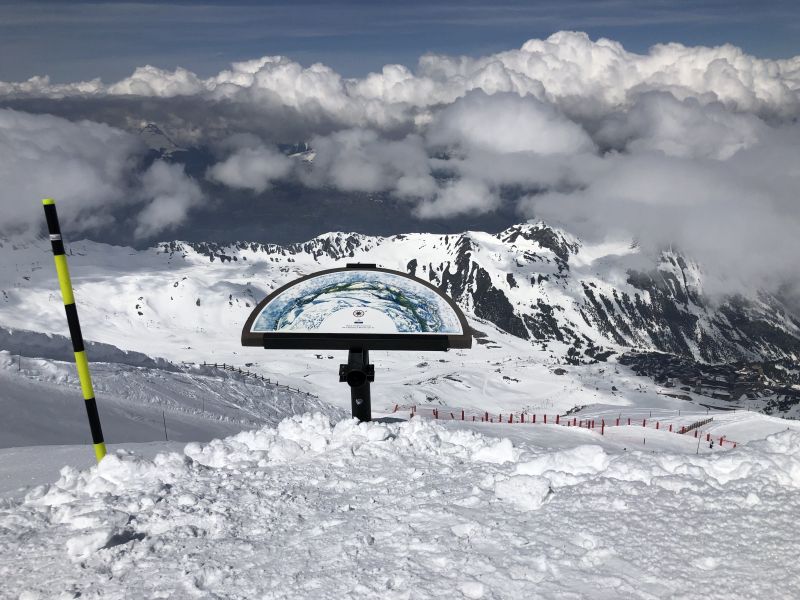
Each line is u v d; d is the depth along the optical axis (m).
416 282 15.71
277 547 7.41
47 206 11.13
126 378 54.84
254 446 11.78
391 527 7.73
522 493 8.23
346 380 14.70
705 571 6.27
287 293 15.55
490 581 6.27
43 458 16.22
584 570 6.38
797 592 5.88
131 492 9.44
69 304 11.62
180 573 6.77
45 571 7.07
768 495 7.83
